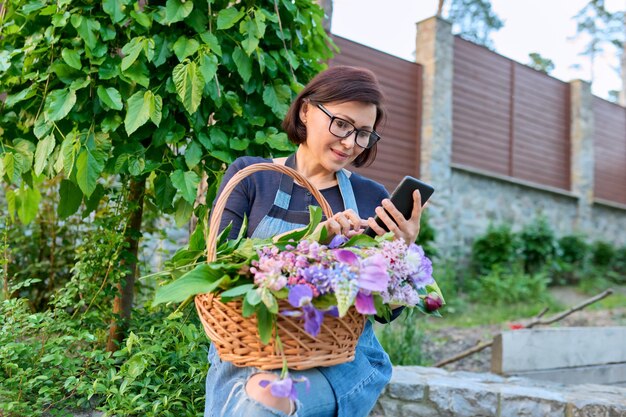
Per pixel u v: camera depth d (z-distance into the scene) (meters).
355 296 1.23
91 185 2.24
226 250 1.41
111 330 2.57
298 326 1.24
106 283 2.63
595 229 11.45
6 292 2.76
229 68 2.52
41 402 2.14
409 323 4.51
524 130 10.32
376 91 1.62
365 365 1.54
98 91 2.28
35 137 2.63
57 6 2.37
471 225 9.34
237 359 1.30
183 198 2.47
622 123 12.23
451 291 8.05
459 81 9.34
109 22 2.43
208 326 1.33
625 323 6.88
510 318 7.21
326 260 1.28
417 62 9.03
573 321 7.04
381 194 1.82
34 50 2.39
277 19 2.52
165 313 2.70
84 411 2.25
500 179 9.75
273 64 2.55
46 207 3.67
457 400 3.16
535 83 10.56
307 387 1.26
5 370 2.25
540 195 10.49
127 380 2.10
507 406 3.12
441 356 5.20
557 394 3.14
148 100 2.25
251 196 1.70
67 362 2.20
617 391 3.39
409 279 1.37
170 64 2.48
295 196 1.71
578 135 11.13
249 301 1.18
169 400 2.16
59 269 3.65
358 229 1.49
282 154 2.58
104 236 2.60
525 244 9.81
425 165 8.77
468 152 9.42
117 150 2.39
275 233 1.65
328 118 1.61
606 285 10.20
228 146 2.50
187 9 2.36
